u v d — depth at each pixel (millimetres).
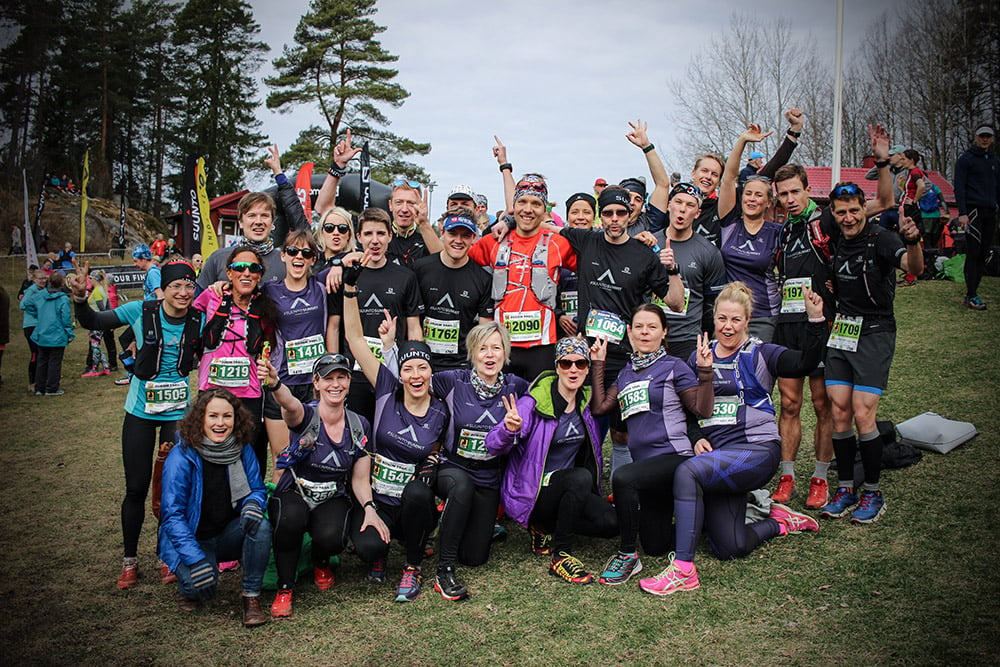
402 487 4535
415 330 5395
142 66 25969
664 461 4477
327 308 5074
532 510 4633
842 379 4922
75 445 7766
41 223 28453
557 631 3783
